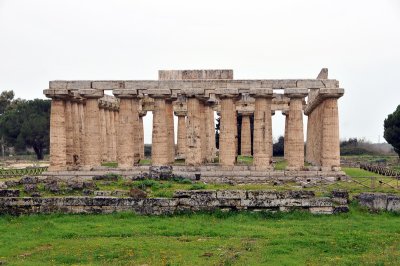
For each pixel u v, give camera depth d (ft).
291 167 177.27
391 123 351.46
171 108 205.46
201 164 187.42
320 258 82.53
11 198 123.54
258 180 161.38
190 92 181.98
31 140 406.62
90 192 129.18
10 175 189.57
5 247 92.63
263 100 179.22
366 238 94.58
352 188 137.28
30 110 421.59
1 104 547.90
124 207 120.67
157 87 182.70
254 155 179.01
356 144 533.55
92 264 80.53
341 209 117.80
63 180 154.51
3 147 426.51
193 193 121.29
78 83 183.73
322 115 182.29
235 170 176.76
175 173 163.84
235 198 120.26
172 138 205.57
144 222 112.57
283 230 102.78
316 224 108.37
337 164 175.52
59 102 185.78
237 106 260.83
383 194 120.57
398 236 96.32
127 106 183.93
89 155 183.93
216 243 93.09
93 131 184.03
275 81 178.81
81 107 203.51
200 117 191.21
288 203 119.14
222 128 181.88
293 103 178.70
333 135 175.94
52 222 113.19
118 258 84.07
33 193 128.57
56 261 82.79
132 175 165.68
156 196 124.36
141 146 253.24
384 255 83.30
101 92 183.93
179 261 81.25
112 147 238.89
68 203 121.90
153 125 184.65
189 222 111.65
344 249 88.02
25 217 119.96
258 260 81.41
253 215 117.60
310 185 143.84
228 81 181.06
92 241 95.61
